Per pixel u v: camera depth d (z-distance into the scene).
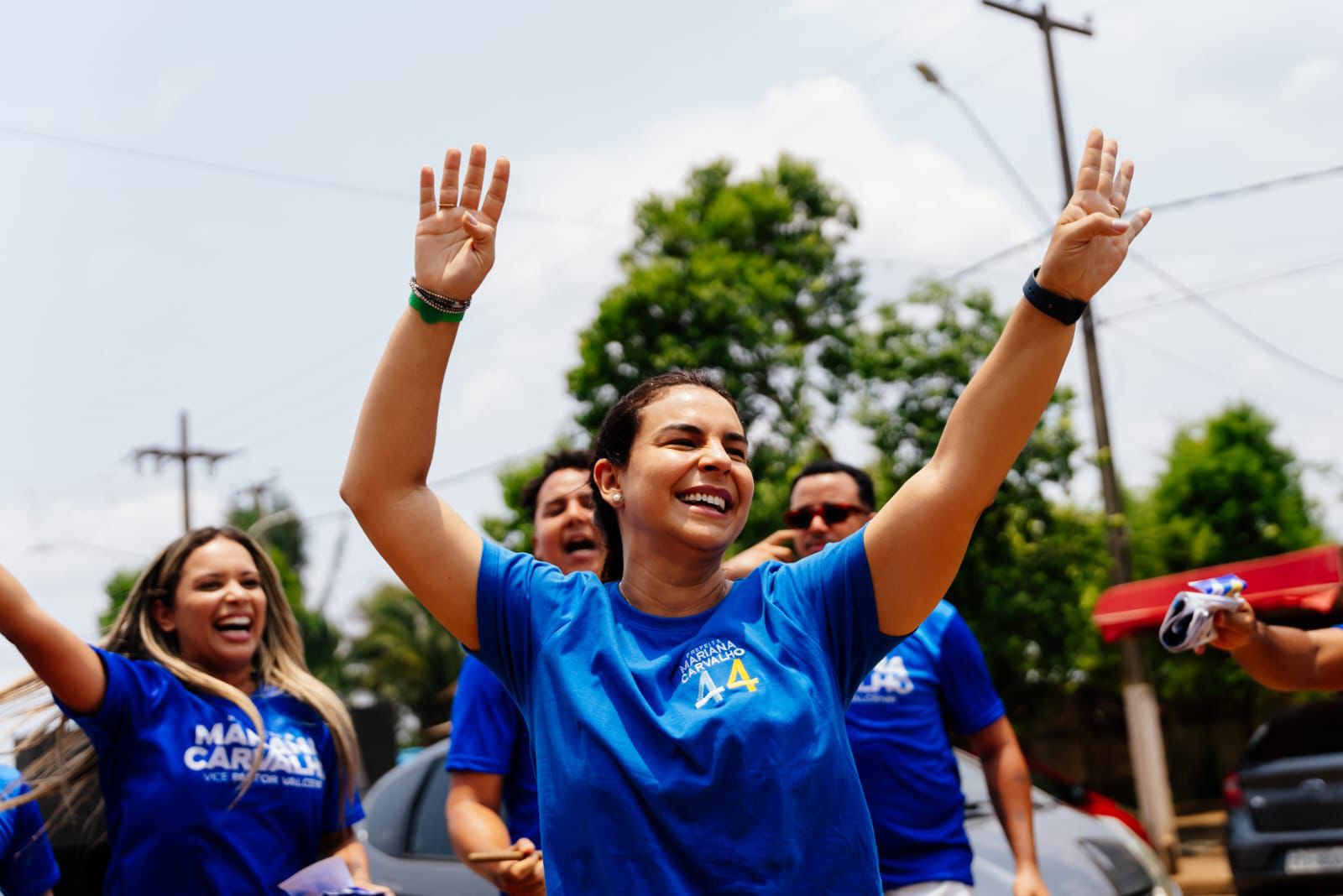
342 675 40.19
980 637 16.84
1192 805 21.92
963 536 2.25
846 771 2.20
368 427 2.40
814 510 4.77
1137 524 23.44
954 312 16.52
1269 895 9.57
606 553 2.78
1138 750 14.20
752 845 2.09
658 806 2.11
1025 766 4.55
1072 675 20.28
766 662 2.23
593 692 2.24
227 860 3.58
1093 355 15.16
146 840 3.54
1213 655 21.00
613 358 19.00
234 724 3.72
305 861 3.78
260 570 4.08
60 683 3.46
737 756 2.12
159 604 3.97
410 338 2.40
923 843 4.25
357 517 2.41
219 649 3.91
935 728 4.39
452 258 2.41
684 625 2.37
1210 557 22.25
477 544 2.45
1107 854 5.77
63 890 3.83
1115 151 2.29
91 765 3.77
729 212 20.09
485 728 4.09
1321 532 22.56
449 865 5.60
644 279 18.86
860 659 2.34
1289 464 22.81
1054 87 15.08
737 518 2.43
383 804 6.04
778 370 18.33
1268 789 9.67
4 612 3.33
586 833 2.15
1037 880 4.33
